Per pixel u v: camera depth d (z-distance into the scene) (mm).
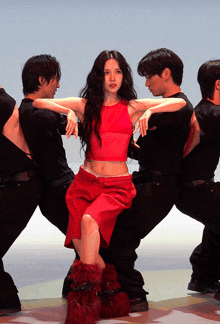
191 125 4973
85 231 4188
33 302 5094
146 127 4301
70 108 4543
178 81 4988
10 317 4516
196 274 5539
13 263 7234
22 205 4664
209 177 5039
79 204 4441
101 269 4422
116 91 4516
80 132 4605
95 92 4473
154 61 4930
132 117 4609
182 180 5023
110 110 4488
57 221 4957
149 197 4723
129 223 4730
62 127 4641
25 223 4754
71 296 4082
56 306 4914
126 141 4527
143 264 7152
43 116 4609
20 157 4676
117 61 4469
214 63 5125
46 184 4867
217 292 5000
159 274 6480
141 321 4312
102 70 4457
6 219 4621
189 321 4328
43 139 4723
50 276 6352
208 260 5473
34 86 4898
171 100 4617
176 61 4941
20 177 4672
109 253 4703
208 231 5461
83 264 4117
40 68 4883
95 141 4473
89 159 4539
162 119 4652
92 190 4430
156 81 4973
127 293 4680
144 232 4828
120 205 4375
